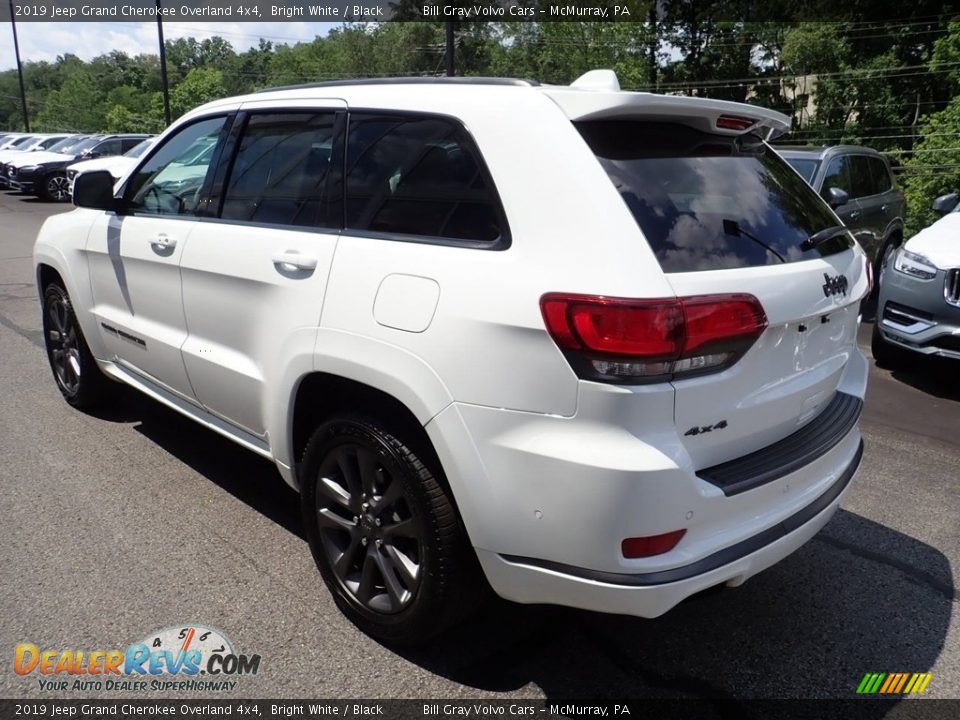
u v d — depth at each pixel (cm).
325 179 296
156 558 331
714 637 291
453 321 236
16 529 352
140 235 385
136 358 409
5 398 525
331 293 274
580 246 221
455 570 252
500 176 241
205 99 7269
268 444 328
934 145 2327
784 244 260
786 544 249
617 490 211
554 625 296
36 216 1803
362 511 276
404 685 262
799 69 3788
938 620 304
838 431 279
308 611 298
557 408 219
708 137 270
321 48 7338
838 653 283
